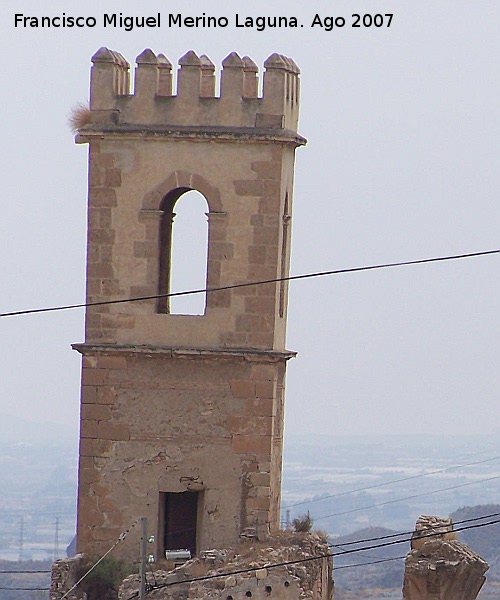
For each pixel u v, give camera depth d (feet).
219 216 472.03
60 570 461.37
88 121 477.36
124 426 474.08
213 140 472.03
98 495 474.08
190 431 471.62
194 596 436.35
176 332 473.67
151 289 474.90
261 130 470.80
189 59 475.72
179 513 477.36
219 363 470.80
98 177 476.54
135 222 475.72
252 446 469.16
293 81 482.28
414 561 454.40
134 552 471.21
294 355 479.82
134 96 476.13
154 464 472.85
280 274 476.54
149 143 475.31
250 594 435.94
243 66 473.67
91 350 474.08
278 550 453.99
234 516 469.57
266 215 471.21
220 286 472.44
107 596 463.01
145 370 473.67
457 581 453.17
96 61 477.36
